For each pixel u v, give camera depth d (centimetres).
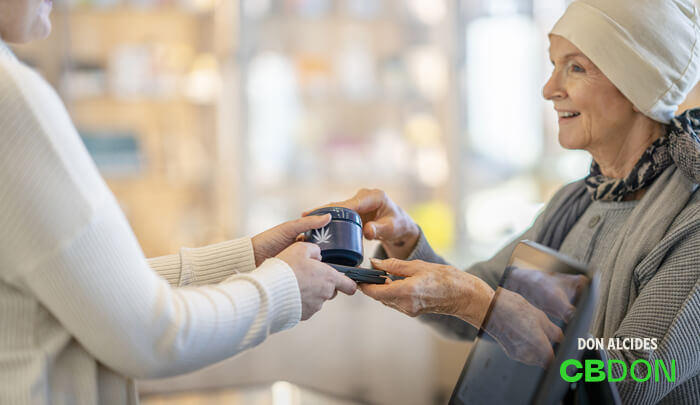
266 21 336
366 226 126
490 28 338
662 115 117
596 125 121
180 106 331
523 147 341
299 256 92
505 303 91
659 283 106
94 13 319
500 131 342
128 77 322
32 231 70
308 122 344
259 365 325
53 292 72
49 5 84
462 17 338
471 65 341
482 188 345
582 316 75
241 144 326
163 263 110
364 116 352
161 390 306
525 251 92
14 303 75
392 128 354
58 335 78
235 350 82
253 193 332
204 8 328
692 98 233
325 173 346
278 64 338
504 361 88
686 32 116
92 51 321
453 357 332
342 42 347
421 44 352
